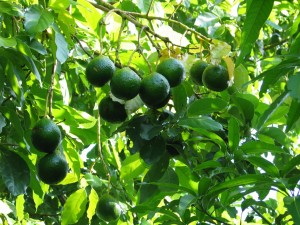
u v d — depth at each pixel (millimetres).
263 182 2674
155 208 2863
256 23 2346
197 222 3150
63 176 2750
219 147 3117
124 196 3484
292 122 2490
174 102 2949
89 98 3850
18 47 2723
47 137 2686
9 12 2727
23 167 2826
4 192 3670
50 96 2762
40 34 2891
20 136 2859
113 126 3521
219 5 4297
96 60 2727
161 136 2932
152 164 3000
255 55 4035
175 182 3055
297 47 2566
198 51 3016
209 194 2768
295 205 2539
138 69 3365
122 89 2689
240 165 2953
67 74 3373
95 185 3236
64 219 3156
